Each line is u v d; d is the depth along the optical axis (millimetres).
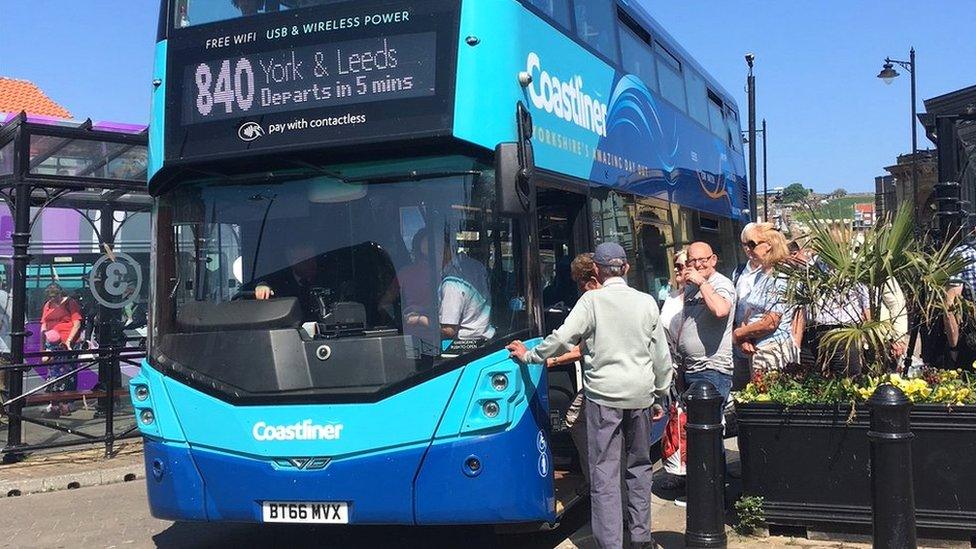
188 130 6164
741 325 7059
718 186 13258
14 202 10383
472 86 5789
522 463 5609
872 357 6148
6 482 9156
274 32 6086
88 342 12938
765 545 6070
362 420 5551
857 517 5992
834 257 5910
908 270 5840
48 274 14562
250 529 7711
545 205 7027
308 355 5711
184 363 5945
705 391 6043
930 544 5801
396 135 5762
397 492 5512
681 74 11672
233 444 5727
